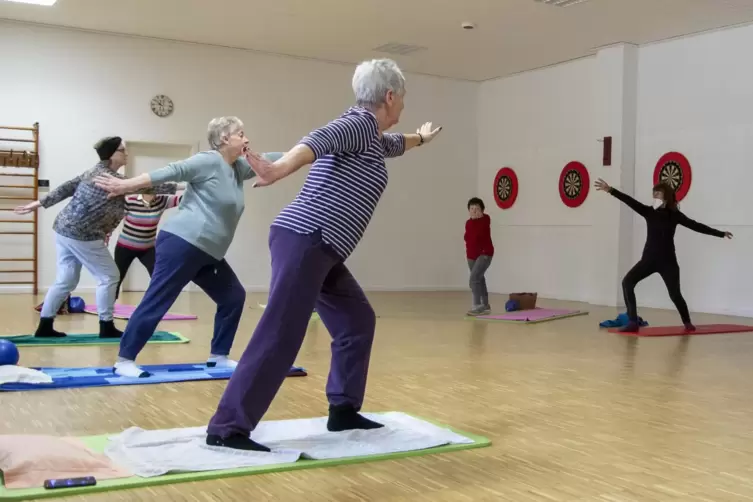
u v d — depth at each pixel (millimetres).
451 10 7922
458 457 2557
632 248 9219
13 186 8875
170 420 2955
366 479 2281
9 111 8875
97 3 8039
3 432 2717
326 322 2789
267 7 8023
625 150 9125
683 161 8625
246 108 10055
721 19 7969
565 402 3512
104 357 4492
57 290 5145
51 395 3391
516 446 2719
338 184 2471
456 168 11469
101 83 9266
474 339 5777
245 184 10094
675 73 8766
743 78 8094
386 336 5902
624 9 7684
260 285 10242
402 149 2891
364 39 9289
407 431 2797
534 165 10539
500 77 11141
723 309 8258
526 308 8203
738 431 3025
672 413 3328
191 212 3781
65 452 2271
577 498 2154
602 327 6723
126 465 2295
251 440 2486
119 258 5984
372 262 10938
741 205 8094
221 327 4156
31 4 8125
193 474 2240
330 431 2783
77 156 9188
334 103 10609
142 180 3391
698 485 2303
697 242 8516
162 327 6094
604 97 9305
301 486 2195
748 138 8031
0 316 6555
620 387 3916
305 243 2424
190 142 9758
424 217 11266
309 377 3986
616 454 2643
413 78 11078
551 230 10242
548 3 7602
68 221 4988
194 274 3893
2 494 2014
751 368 4605
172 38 9523
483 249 7637
